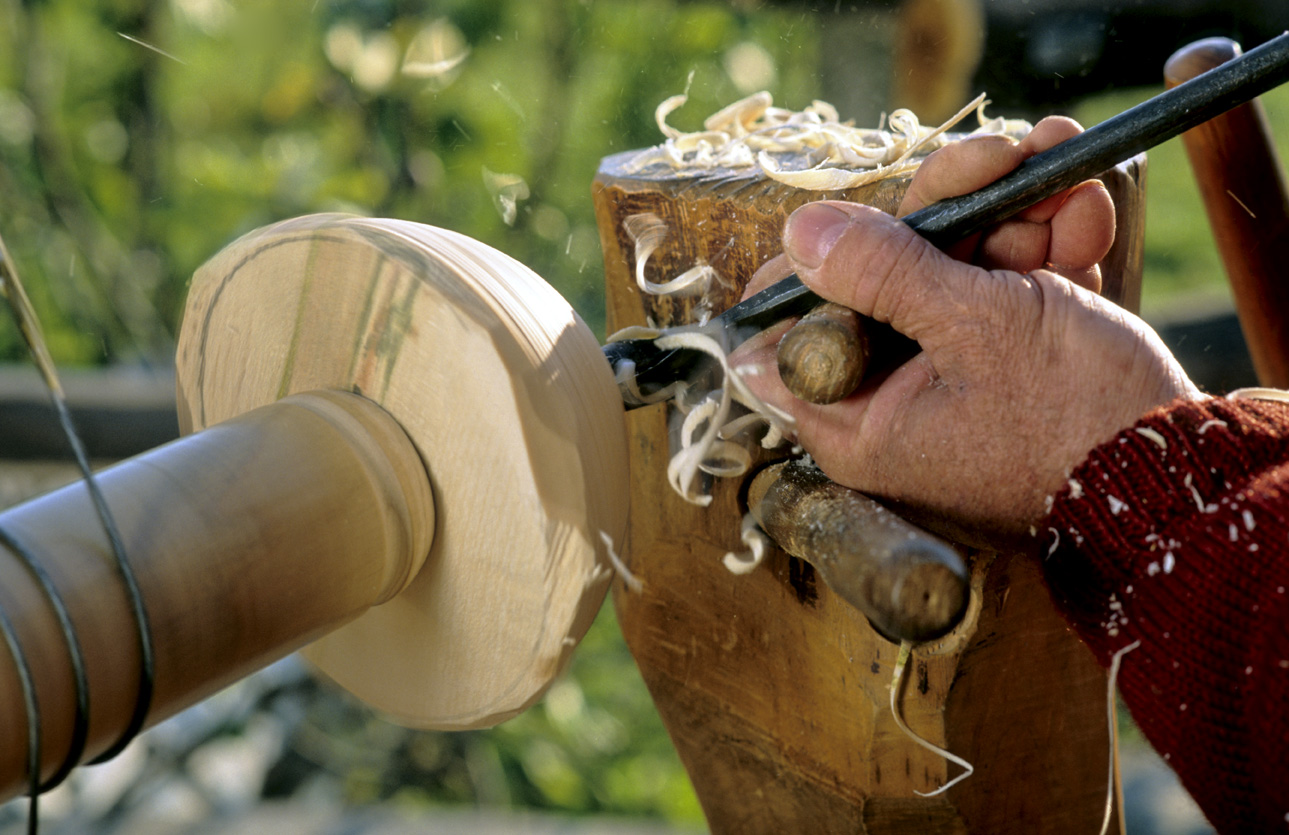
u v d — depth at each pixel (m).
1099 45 2.08
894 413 0.58
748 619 0.69
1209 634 0.52
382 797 2.35
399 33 2.26
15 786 0.43
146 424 2.10
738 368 0.61
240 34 2.59
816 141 0.75
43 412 2.08
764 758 0.72
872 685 0.63
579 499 0.53
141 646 0.45
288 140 2.77
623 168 0.73
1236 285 0.83
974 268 0.56
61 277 2.79
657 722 2.63
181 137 2.92
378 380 0.58
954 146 0.58
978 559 0.59
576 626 0.55
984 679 0.63
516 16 2.72
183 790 2.10
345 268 0.57
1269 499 0.51
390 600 0.62
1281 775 0.50
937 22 2.14
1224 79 0.53
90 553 0.46
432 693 0.62
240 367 0.64
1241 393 0.58
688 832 1.68
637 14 2.80
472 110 2.62
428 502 0.57
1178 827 1.67
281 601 0.51
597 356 0.56
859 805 0.66
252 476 0.52
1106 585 0.55
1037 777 0.67
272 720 2.38
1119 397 0.56
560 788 2.46
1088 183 0.62
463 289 0.54
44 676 0.43
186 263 2.86
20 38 2.79
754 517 0.63
